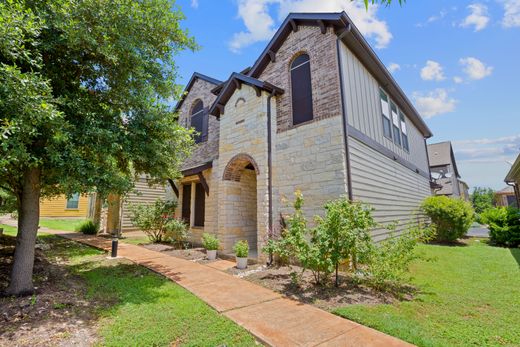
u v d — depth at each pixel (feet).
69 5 14.10
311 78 24.39
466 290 16.40
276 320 12.04
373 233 24.94
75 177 13.70
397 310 13.05
